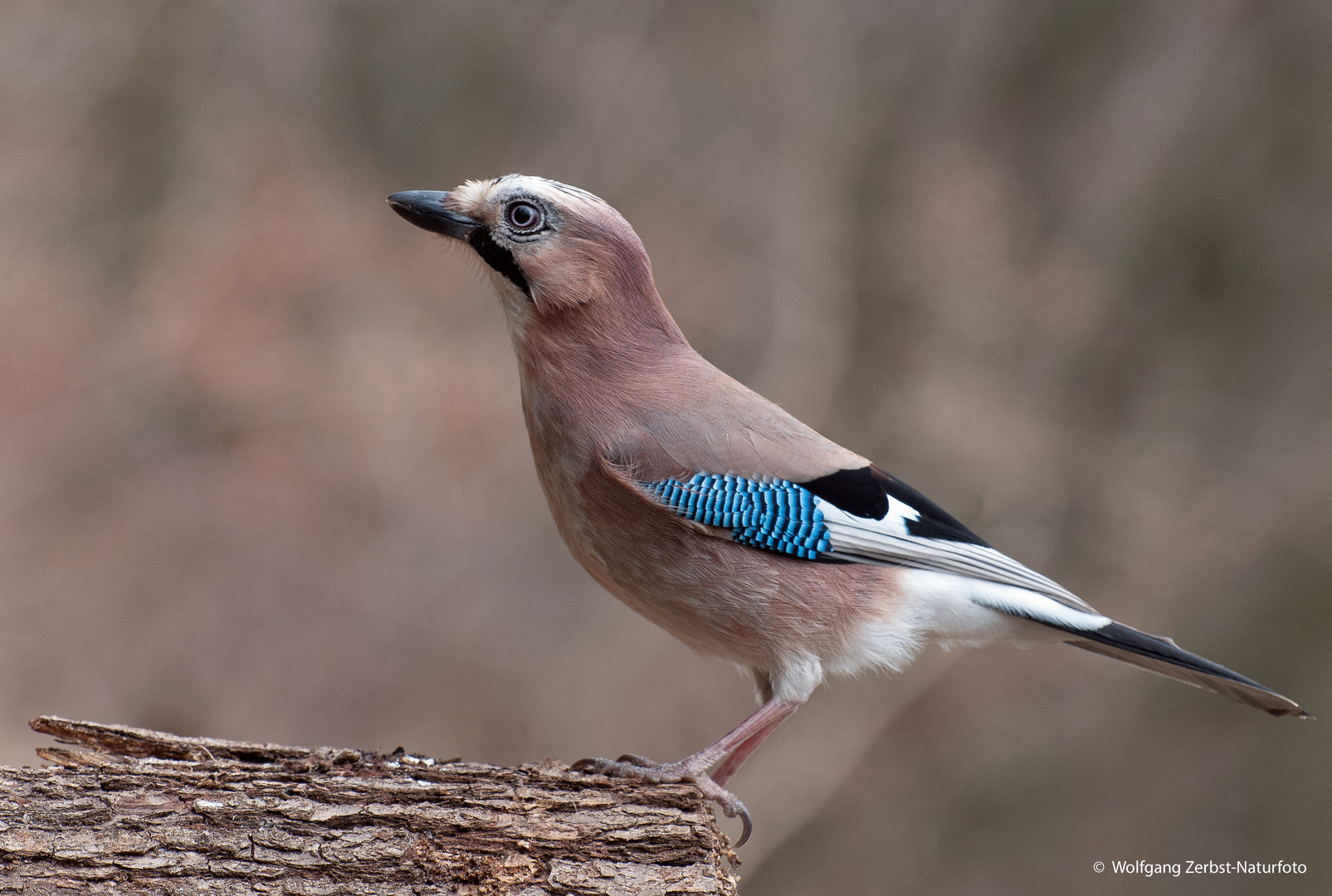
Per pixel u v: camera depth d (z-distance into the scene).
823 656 5.48
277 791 4.30
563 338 5.57
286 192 16.28
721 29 17.22
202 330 15.25
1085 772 14.76
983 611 5.68
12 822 4.13
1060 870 14.26
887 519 5.53
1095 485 15.26
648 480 5.36
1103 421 16.36
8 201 16.72
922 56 17.67
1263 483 15.84
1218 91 17.53
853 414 15.70
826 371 15.69
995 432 14.81
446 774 4.50
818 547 5.39
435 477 14.84
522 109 17.77
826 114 16.80
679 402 5.51
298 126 17.20
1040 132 17.94
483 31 17.75
